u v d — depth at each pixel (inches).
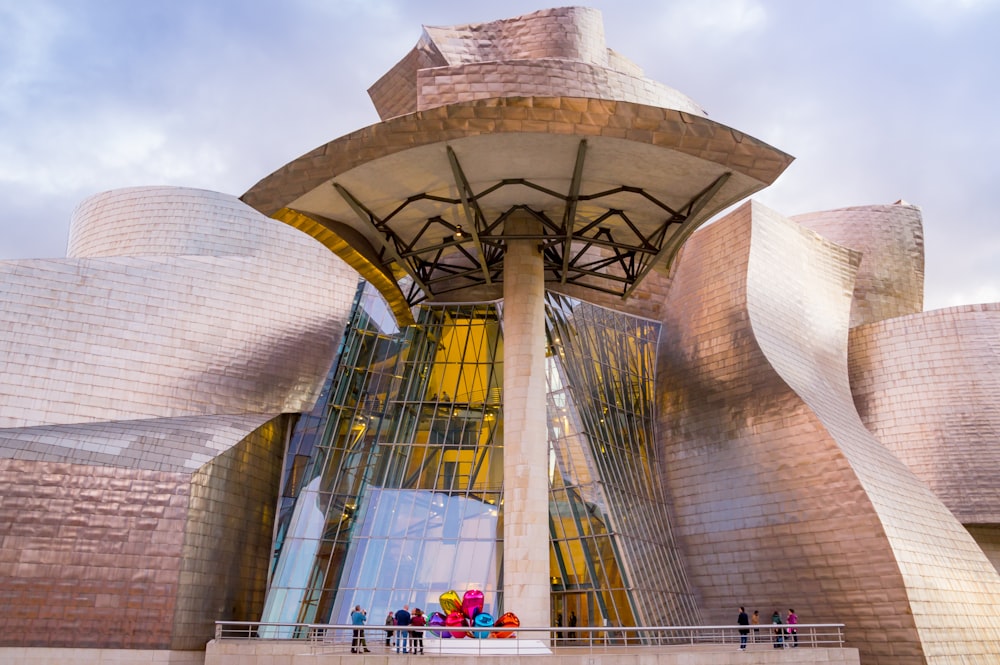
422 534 1214.9
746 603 1152.8
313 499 1254.3
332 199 962.7
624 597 1149.7
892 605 1002.7
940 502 1163.3
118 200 1558.8
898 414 1465.3
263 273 1316.4
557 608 1200.2
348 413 1342.3
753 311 1273.4
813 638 968.3
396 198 982.4
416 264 1194.0
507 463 1004.6
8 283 1119.0
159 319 1200.2
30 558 924.0
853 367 1551.4
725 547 1198.9
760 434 1191.6
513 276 1063.0
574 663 776.9
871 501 1045.2
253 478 1165.1
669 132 824.9
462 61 1211.9
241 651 877.8
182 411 1174.3
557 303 1369.3
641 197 984.3
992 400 1398.9
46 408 1081.4
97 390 1121.4
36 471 951.6
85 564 938.7
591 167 912.9
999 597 1126.4
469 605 949.8
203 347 1222.3
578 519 1223.5
